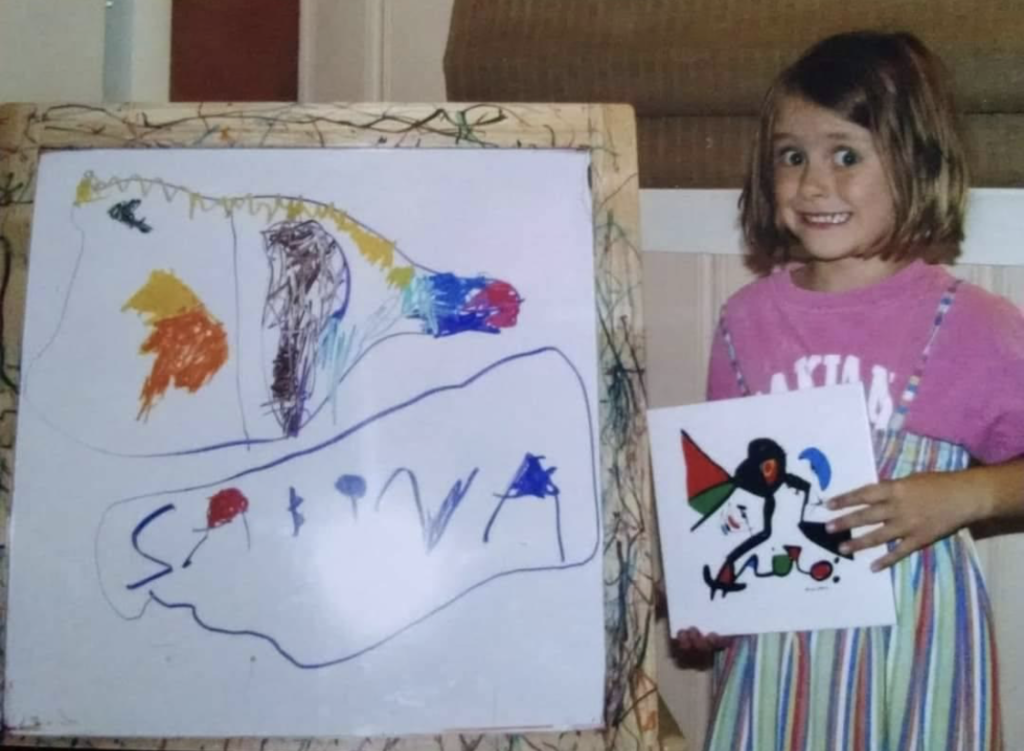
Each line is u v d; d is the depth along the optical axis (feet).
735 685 2.95
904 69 2.83
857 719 2.78
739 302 3.19
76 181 2.34
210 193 2.34
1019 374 2.82
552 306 2.31
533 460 2.27
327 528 2.26
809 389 2.70
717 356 3.20
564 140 2.35
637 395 2.28
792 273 3.18
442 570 2.25
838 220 2.87
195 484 2.27
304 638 2.23
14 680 2.23
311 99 4.05
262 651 2.23
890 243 2.89
